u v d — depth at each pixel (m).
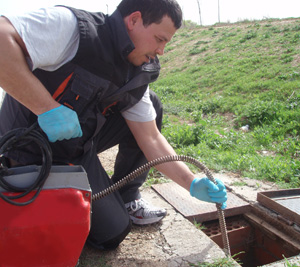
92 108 1.84
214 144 4.94
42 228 1.51
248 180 3.46
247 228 2.75
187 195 2.95
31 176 1.57
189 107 8.48
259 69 10.98
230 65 12.65
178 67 15.80
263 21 19.86
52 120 1.62
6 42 1.50
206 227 2.73
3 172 1.57
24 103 1.60
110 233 2.05
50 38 1.61
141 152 2.43
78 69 1.73
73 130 1.69
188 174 2.13
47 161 1.54
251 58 12.43
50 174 1.57
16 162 1.87
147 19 1.76
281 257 2.52
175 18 1.77
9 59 1.50
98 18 1.80
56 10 1.67
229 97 8.77
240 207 2.79
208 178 1.97
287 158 4.32
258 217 2.75
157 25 1.76
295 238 2.43
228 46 15.86
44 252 1.55
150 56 1.88
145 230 2.42
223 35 18.72
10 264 1.54
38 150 1.81
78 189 1.59
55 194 1.55
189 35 21.53
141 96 2.08
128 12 1.79
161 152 2.22
